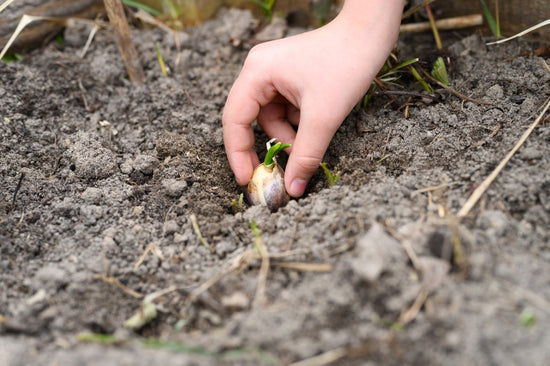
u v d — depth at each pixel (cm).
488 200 60
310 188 66
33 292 59
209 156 68
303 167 63
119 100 72
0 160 66
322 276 57
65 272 59
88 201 64
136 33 77
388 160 65
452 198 60
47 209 64
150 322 58
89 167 66
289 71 62
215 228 62
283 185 64
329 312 55
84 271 59
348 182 63
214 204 64
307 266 58
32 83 71
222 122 68
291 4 79
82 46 76
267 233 61
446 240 56
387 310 55
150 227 63
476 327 54
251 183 65
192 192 65
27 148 67
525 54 69
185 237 62
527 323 54
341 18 63
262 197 64
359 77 62
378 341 54
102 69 73
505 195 60
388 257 56
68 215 63
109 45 76
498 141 63
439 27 74
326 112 61
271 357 54
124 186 65
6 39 73
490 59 70
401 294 55
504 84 67
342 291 56
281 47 63
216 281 58
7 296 59
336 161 67
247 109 64
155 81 73
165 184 65
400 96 69
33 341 56
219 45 76
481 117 65
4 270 60
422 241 57
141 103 72
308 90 62
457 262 56
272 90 64
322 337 54
